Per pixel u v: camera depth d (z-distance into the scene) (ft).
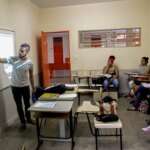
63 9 19.54
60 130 10.14
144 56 18.90
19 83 11.48
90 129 11.01
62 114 8.98
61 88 10.66
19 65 11.38
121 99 17.65
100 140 10.02
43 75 18.93
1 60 11.19
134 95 15.74
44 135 10.71
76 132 10.98
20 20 14.71
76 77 19.16
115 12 18.84
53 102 9.06
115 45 19.27
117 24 18.97
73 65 20.13
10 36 12.91
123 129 11.21
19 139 10.38
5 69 12.05
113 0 18.35
